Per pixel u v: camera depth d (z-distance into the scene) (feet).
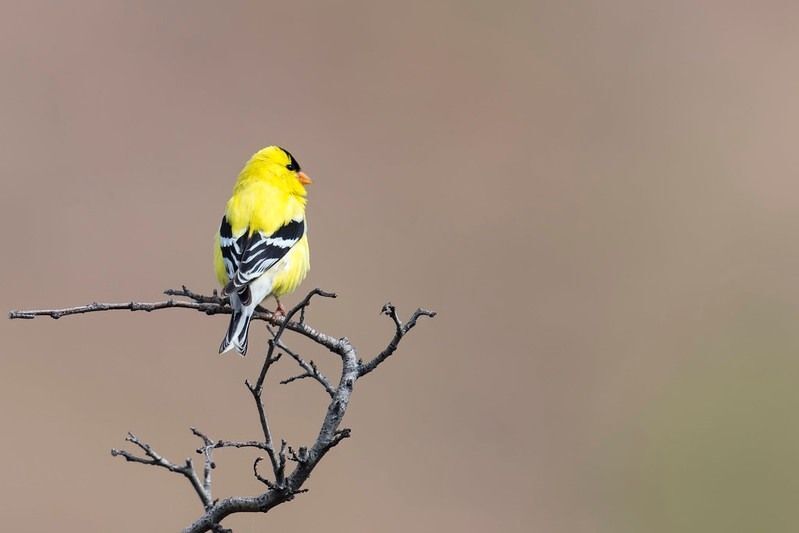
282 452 23.99
